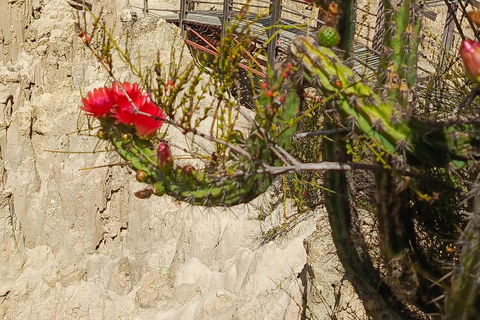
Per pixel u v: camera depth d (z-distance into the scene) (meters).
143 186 11.47
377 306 3.65
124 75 12.71
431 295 3.40
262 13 2.88
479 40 3.16
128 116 2.63
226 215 10.22
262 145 2.77
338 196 3.58
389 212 3.23
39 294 11.55
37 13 13.38
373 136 2.77
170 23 14.40
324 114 3.32
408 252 3.25
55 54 13.03
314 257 5.80
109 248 11.99
